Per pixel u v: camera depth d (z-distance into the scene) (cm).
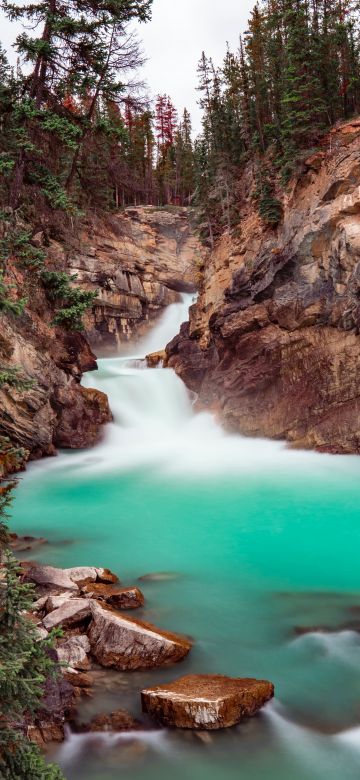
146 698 640
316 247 2286
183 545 1283
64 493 1784
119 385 2927
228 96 4278
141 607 923
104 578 1003
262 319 2520
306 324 2300
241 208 3334
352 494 1700
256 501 1658
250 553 1226
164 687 658
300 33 2900
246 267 2756
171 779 550
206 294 3272
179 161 6825
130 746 596
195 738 606
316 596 985
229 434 2600
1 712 479
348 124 2439
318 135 2561
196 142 3931
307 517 1493
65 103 2998
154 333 4991
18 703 485
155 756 582
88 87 2212
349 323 2084
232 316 2697
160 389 3083
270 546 1273
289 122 2625
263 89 3822
